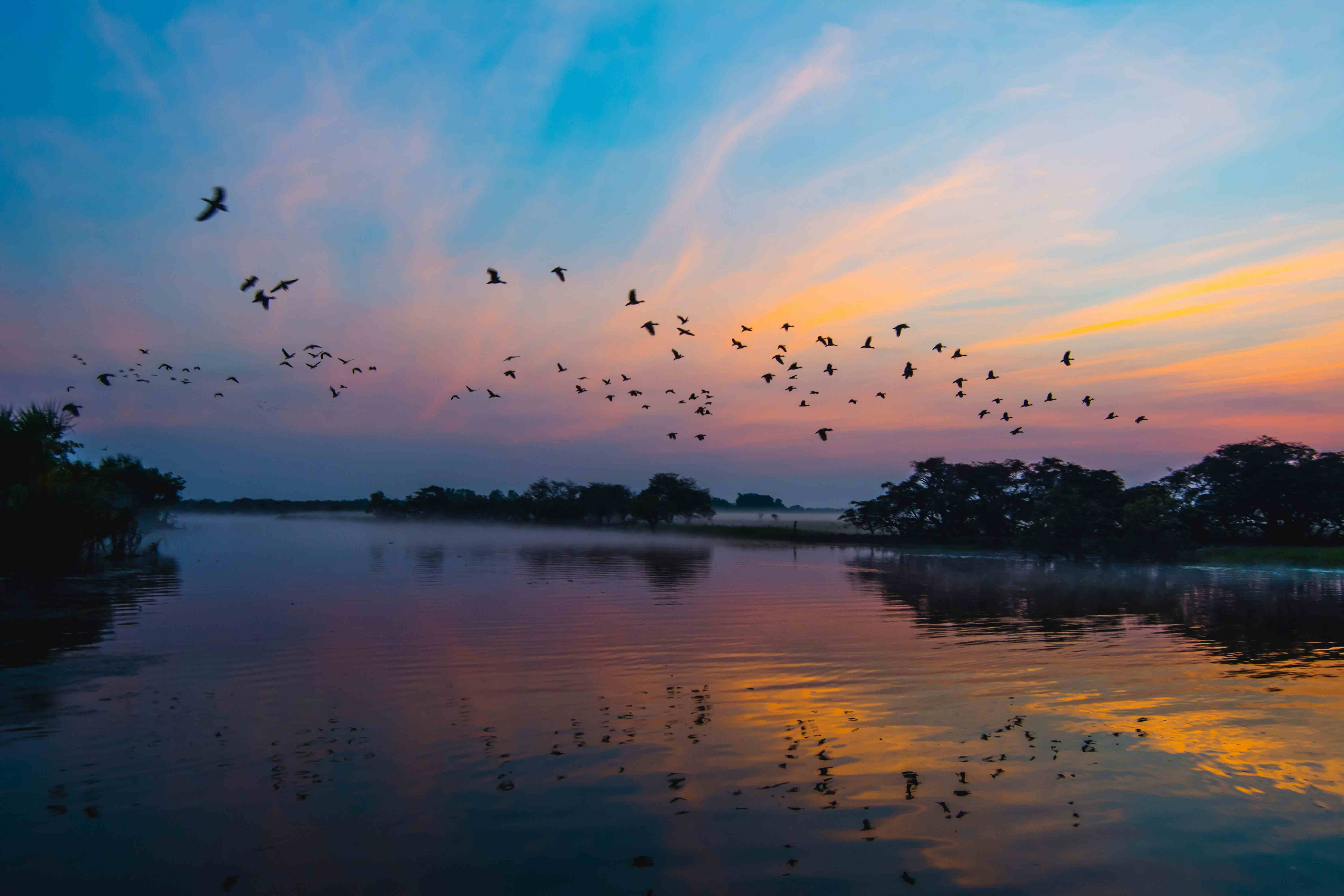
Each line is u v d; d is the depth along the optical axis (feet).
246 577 122.11
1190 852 28.40
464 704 46.47
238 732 40.65
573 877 26.35
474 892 25.44
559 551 206.28
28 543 128.67
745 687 50.70
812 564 160.35
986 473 234.17
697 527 346.95
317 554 181.37
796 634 70.23
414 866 27.02
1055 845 28.78
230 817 30.58
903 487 243.60
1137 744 39.42
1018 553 195.83
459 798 32.42
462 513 438.40
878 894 25.44
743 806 31.83
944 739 40.11
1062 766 36.37
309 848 28.22
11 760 36.47
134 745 38.65
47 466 141.28
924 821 30.55
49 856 27.58
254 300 53.36
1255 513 211.61
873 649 63.67
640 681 52.37
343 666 56.80
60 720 42.75
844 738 40.11
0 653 61.16
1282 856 28.12
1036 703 46.73
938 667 56.85
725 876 26.48
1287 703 46.98
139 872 26.58
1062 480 218.79
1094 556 165.37
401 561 162.61
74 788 33.32
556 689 49.90
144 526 281.74
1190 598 101.71
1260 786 34.24
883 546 230.89
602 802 32.12
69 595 97.66
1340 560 158.71
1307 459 210.59
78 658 59.26
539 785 33.76
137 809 31.27
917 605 92.79
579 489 414.82
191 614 81.97
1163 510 162.91
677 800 32.30
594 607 88.94
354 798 32.35
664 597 99.40
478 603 92.63
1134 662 58.44
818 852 28.09
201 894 25.25
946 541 233.55
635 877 26.32
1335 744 39.55
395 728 41.63
